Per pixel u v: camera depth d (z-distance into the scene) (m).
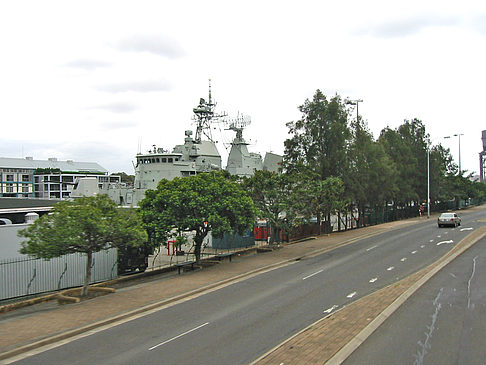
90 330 12.66
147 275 22.81
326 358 9.07
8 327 12.83
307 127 41.25
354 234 39.47
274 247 31.02
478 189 102.00
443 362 8.80
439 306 13.42
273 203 30.86
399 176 58.38
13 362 10.02
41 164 102.12
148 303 15.66
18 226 20.64
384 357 9.15
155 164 49.25
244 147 59.81
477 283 16.81
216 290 18.05
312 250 29.59
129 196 49.16
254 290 17.52
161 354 10.01
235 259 26.77
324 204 36.12
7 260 19.09
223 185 25.12
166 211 23.55
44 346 11.23
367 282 18.00
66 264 21.02
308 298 15.43
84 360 9.88
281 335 11.15
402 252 26.77
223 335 11.35
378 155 48.78
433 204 78.25
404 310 13.02
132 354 10.13
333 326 11.43
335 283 18.06
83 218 16.95
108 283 20.73
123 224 17.88
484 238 31.98
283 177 30.95
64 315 14.18
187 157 53.47
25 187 96.19
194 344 10.67
